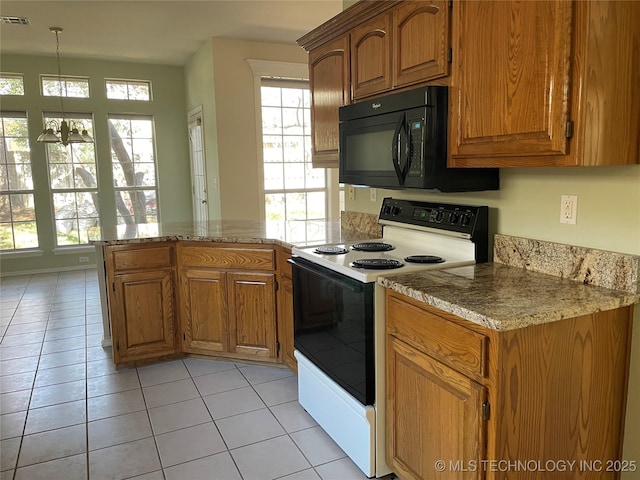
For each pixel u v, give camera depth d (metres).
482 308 1.44
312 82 3.08
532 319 1.38
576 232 1.77
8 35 4.78
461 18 1.84
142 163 6.41
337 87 2.78
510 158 1.70
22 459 2.17
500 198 2.09
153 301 3.16
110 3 3.89
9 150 5.78
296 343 2.59
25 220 5.94
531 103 1.57
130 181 6.37
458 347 1.52
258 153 5.37
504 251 2.06
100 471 2.08
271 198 5.62
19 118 5.77
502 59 1.67
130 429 2.41
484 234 2.13
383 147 2.26
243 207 5.36
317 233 3.12
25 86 5.71
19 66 5.65
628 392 1.64
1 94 5.65
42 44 5.16
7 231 5.88
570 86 1.45
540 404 1.47
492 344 1.39
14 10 4.02
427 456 1.72
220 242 3.06
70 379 3.00
